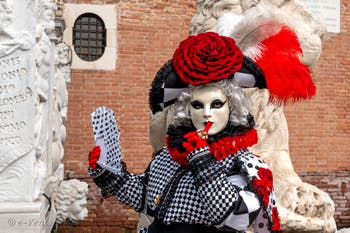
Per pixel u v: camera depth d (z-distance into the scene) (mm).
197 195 1883
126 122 8539
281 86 1984
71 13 8422
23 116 4078
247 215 1779
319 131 9227
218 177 1790
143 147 8578
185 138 1851
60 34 6250
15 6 4031
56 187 5809
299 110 9117
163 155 2131
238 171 1896
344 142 9336
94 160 2209
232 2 3461
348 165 9273
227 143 1905
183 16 8766
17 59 4043
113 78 8523
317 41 3299
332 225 2971
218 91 1938
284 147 3289
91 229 8234
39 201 4199
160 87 2031
